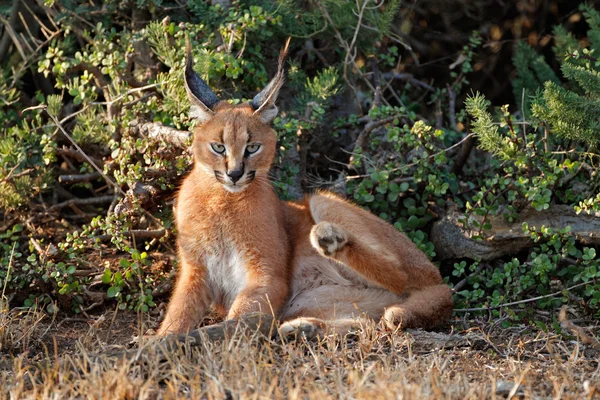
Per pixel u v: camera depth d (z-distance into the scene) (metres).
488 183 11.06
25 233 11.97
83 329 9.97
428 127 11.27
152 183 10.98
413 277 9.85
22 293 10.60
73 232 11.18
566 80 14.40
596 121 10.84
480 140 11.38
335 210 10.02
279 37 13.05
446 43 16.14
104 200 12.37
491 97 15.95
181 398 6.78
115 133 11.74
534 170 11.12
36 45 13.56
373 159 12.09
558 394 6.85
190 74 10.11
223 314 10.04
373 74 13.59
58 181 12.84
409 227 11.69
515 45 15.67
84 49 13.09
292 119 11.52
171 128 11.09
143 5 12.38
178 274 10.38
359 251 9.29
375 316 9.45
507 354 8.39
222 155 9.46
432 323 9.41
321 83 12.20
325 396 6.66
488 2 15.98
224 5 12.60
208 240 9.60
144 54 12.36
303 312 9.55
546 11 15.91
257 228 9.53
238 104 10.19
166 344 7.93
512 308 10.40
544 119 10.90
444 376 7.37
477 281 10.95
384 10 13.56
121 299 10.38
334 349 7.93
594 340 8.35
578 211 10.46
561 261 10.73
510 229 11.02
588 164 11.30
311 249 10.06
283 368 7.54
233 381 7.00
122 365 7.24
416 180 11.41
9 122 12.95
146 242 11.47
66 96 14.07
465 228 11.13
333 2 12.43
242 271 9.63
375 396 6.61
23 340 8.93
